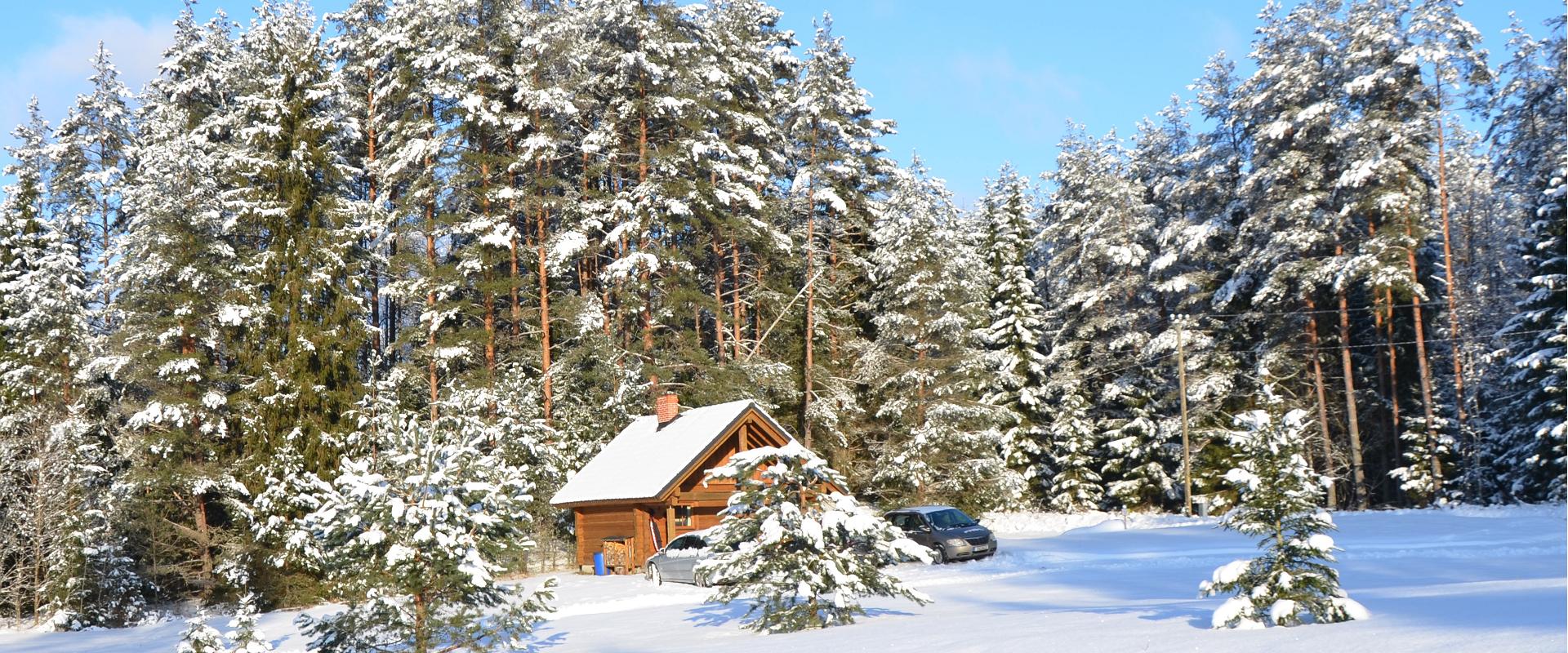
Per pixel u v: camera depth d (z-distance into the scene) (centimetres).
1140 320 6144
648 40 4900
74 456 3959
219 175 4566
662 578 3209
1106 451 6138
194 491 3919
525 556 1923
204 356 4150
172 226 4166
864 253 5947
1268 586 1430
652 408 4634
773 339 5538
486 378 4534
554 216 5175
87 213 5538
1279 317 5253
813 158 5319
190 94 5703
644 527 3591
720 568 1912
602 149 5088
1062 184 7138
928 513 3444
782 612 1881
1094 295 6050
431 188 4694
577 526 3944
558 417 4581
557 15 4844
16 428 3984
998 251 6266
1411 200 4662
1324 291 5200
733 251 5391
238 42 5797
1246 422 1514
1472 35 4700
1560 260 4434
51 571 3800
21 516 3797
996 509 5522
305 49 4531
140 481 3894
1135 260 5947
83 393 4275
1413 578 2308
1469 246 5684
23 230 4869
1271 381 5069
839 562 1895
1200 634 1333
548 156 4688
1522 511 3878
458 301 4822
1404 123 4631
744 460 1920
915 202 5412
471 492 1803
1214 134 5822
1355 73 4856
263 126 4388
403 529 1733
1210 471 5397
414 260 4672
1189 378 5578
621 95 5016
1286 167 4888
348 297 4344
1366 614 1378
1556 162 4719
